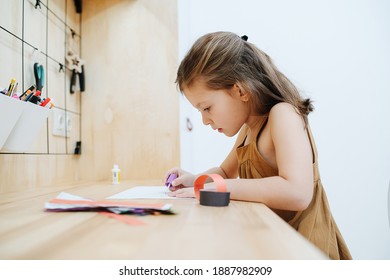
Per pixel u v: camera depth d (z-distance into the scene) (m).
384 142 1.55
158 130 1.45
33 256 0.29
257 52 0.91
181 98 1.51
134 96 1.46
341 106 1.56
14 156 0.96
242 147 0.96
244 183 0.70
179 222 0.44
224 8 1.58
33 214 0.51
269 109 0.90
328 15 1.57
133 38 1.47
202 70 0.84
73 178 1.40
